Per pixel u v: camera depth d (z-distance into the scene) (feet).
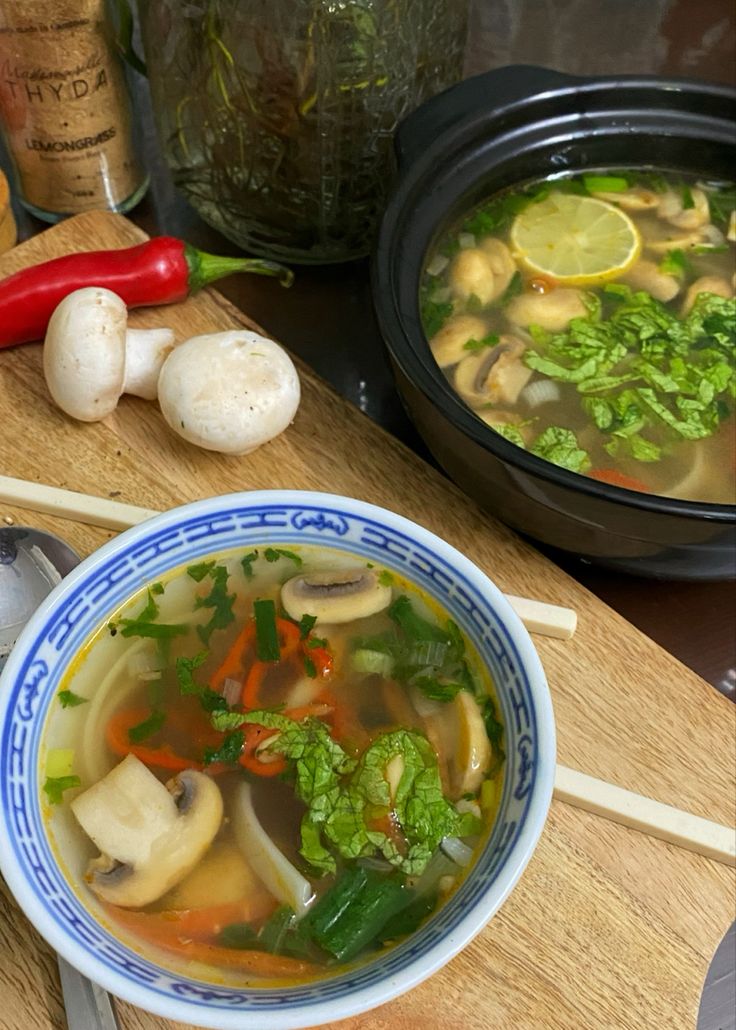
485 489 1.16
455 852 0.93
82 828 0.95
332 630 1.06
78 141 1.50
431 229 1.29
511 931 1.01
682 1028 0.97
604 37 1.92
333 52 1.30
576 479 1.05
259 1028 0.80
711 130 1.41
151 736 1.01
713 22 1.96
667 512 1.03
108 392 1.26
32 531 1.20
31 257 1.46
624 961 1.00
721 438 1.31
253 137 1.40
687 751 1.11
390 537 1.05
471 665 1.01
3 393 1.34
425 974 0.82
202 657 1.05
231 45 1.32
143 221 1.63
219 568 1.09
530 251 1.47
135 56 1.50
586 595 1.20
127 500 1.26
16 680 0.95
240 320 1.42
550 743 0.91
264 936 0.91
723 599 1.30
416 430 1.31
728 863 1.05
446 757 0.98
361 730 1.01
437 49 1.40
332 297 1.55
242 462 1.29
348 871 0.93
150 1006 0.81
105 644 1.05
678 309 1.44
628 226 1.49
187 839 0.95
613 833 1.06
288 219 1.48
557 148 1.42
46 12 1.34
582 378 1.35
